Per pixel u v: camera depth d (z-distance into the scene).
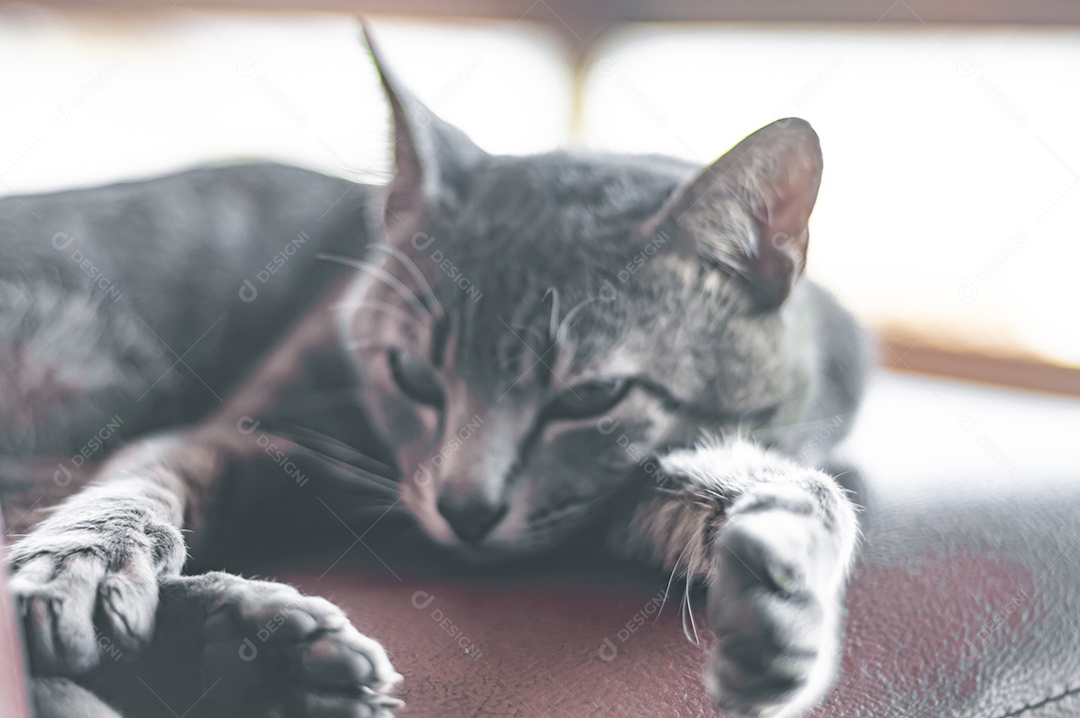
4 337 0.39
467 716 0.28
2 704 0.23
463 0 0.57
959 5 0.51
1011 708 0.29
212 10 0.56
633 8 0.56
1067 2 0.49
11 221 0.40
